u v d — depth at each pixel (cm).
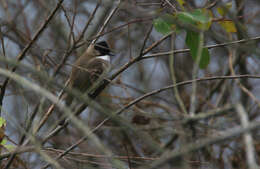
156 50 1068
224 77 779
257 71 1461
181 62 1523
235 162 1223
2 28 1187
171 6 722
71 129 1192
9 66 887
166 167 429
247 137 362
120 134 1211
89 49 1078
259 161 1120
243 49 543
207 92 1413
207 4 847
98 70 1001
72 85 996
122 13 853
